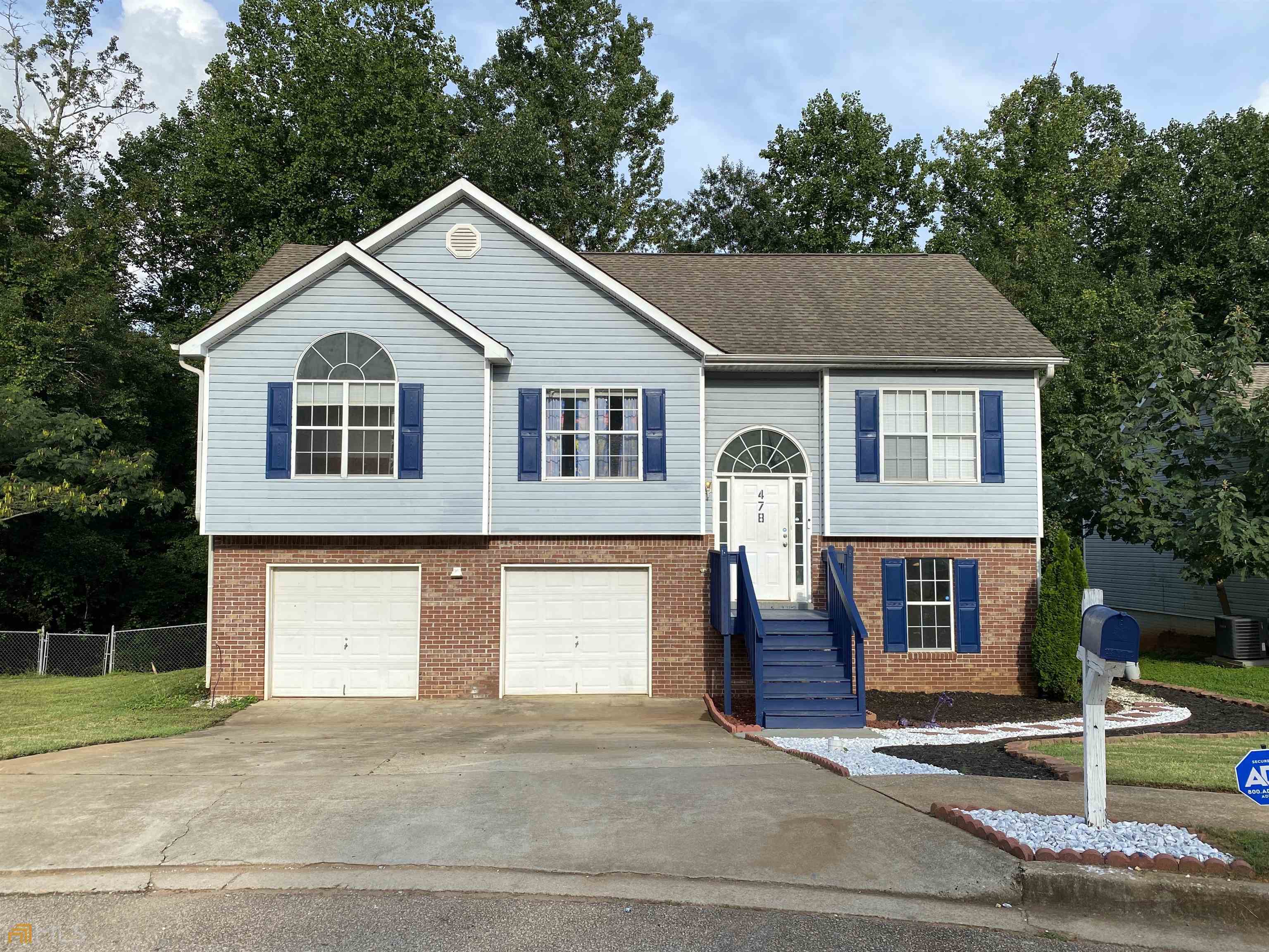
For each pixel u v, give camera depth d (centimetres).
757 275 1948
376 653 1519
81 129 3272
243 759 1037
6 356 2503
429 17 3331
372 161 2938
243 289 1683
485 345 1495
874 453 1606
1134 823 693
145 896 627
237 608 1501
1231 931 575
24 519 2558
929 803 774
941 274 1972
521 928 572
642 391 1563
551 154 3369
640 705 1490
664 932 565
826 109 3500
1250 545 1608
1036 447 1619
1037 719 1362
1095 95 4197
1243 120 3547
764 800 807
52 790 867
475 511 1501
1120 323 2625
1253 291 3288
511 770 951
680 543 1557
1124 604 2516
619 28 4022
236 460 1473
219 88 2975
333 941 557
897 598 1588
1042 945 552
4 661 2070
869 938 558
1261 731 1209
